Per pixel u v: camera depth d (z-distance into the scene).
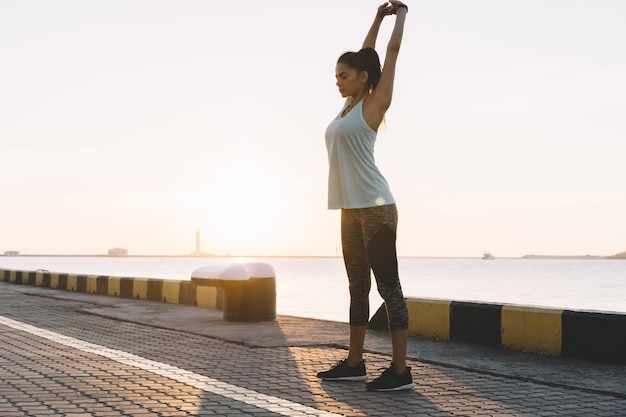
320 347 6.56
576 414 3.89
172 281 11.97
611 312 5.91
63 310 10.44
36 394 4.31
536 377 5.07
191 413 3.84
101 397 4.24
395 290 4.52
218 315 9.77
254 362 5.66
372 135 4.54
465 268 187.12
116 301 12.32
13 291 15.04
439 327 7.22
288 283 57.19
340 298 30.70
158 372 5.13
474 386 4.69
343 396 4.33
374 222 4.50
